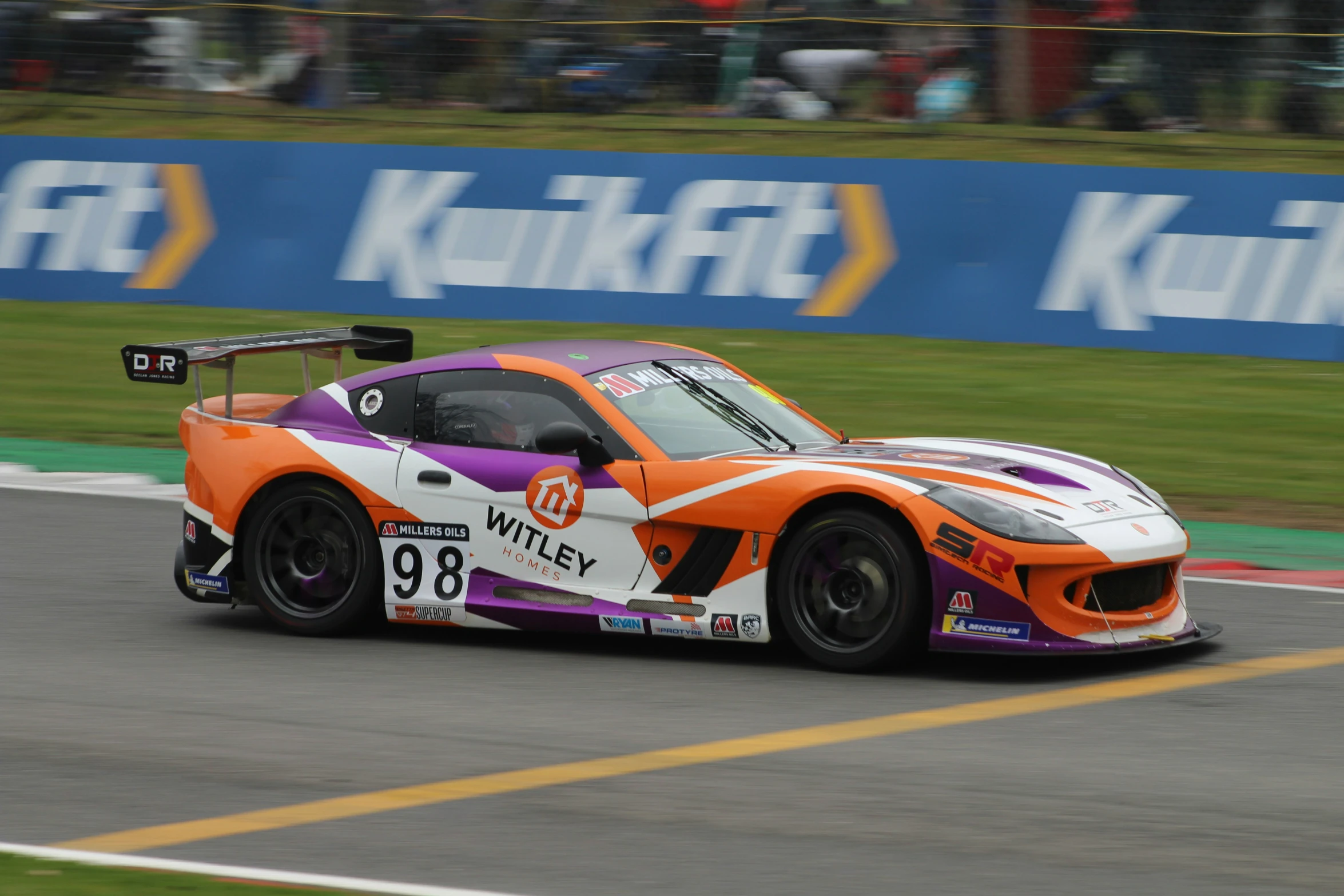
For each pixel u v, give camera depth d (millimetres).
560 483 23141
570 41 56656
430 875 14594
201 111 60344
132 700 21141
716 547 22328
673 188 51188
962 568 21000
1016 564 20875
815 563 21953
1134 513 22562
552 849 15289
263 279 54281
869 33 53594
